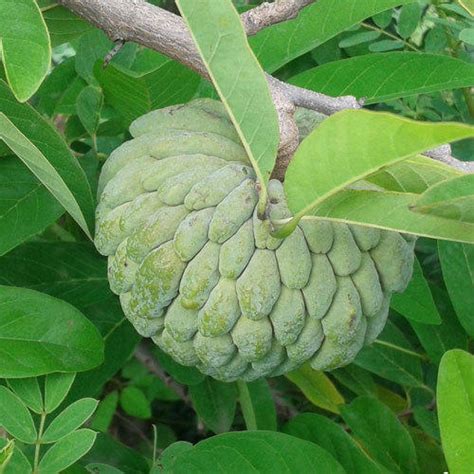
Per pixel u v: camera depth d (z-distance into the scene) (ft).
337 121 0.94
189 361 1.18
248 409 1.47
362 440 1.34
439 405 1.09
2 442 1.13
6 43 0.97
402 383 1.54
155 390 2.04
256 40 1.41
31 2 0.98
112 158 1.19
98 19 1.15
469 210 0.96
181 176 1.13
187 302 1.12
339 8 1.39
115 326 1.37
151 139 1.18
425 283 1.41
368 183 1.09
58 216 1.28
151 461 1.40
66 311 1.20
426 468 1.40
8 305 1.18
